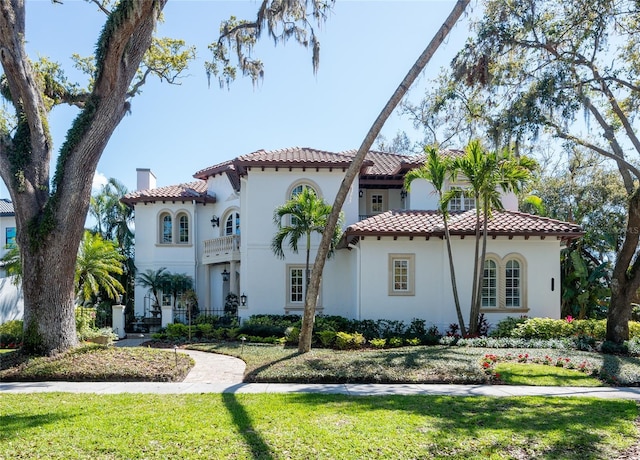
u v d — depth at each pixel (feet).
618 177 87.66
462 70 45.24
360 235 57.77
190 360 39.24
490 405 25.41
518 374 34.76
